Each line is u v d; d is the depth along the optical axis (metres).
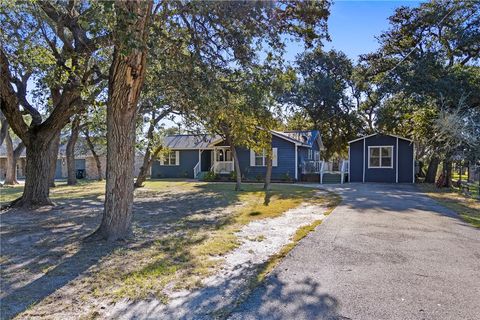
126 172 6.36
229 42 7.05
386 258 5.13
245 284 4.12
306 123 35.88
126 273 4.51
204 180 25.62
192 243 6.10
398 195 14.26
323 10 6.43
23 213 9.84
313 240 6.27
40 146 11.12
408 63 20.02
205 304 3.57
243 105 8.11
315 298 3.69
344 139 32.84
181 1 6.21
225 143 25.81
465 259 5.07
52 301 3.64
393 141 22.11
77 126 19.77
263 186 19.75
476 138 15.27
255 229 7.36
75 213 9.84
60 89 11.20
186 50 7.32
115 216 6.32
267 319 3.23
